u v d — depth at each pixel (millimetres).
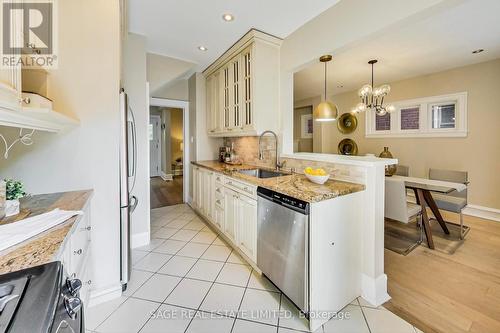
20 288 571
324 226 1533
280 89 2812
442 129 4059
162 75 3309
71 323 667
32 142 1518
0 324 478
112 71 1682
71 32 1568
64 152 1587
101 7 1643
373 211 1732
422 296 1811
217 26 2492
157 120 7957
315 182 1879
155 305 1695
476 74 3637
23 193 1204
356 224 1743
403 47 3031
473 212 3754
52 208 1212
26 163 1515
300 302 1551
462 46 3010
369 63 3615
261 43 2664
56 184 1578
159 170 8016
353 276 1745
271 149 2990
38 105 960
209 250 2578
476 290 1876
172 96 4230
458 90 3826
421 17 1547
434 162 4176
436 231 3135
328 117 2902
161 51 3145
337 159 2053
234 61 3092
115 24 1678
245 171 2908
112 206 1730
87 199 1393
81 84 1605
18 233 876
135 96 2654
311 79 4508
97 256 1695
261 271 2021
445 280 2018
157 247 2648
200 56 3324
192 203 4230
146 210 2730
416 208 2729
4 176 1473
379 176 1774
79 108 1606
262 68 2689
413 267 2227
